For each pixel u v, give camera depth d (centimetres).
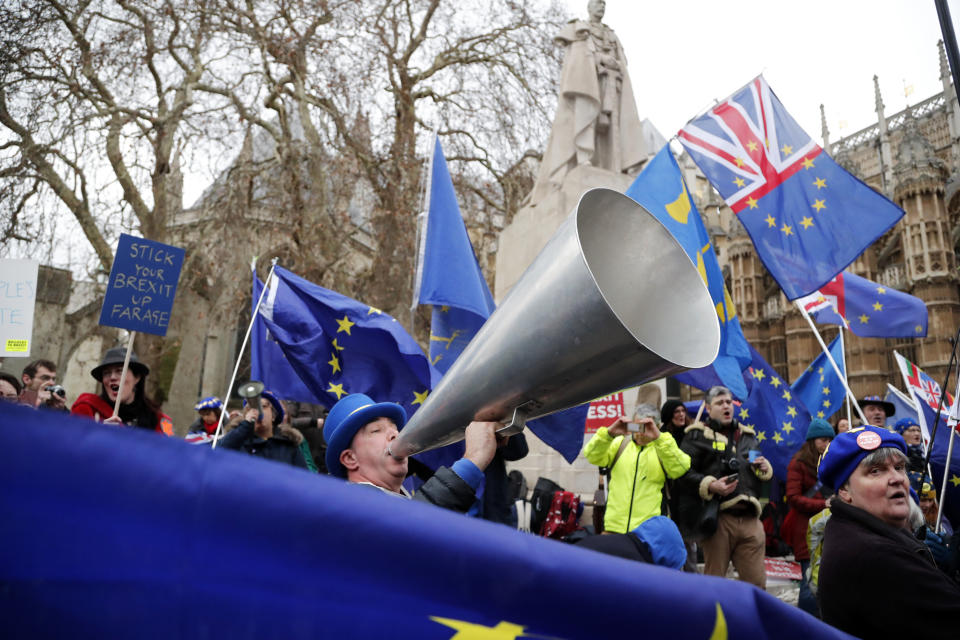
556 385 129
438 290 599
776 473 817
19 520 61
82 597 62
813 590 423
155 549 64
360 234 2584
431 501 191
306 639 68
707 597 90
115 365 464
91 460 63
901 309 829
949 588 221
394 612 72
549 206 952
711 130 698
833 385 914
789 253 671
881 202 660
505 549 78
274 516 68
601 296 117
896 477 257
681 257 150
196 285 2059
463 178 2047
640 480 535
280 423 601
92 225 1786
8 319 477
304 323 573
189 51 1764
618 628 82
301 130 2278
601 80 1013
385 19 1958
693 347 136
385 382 574
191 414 2281
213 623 65
